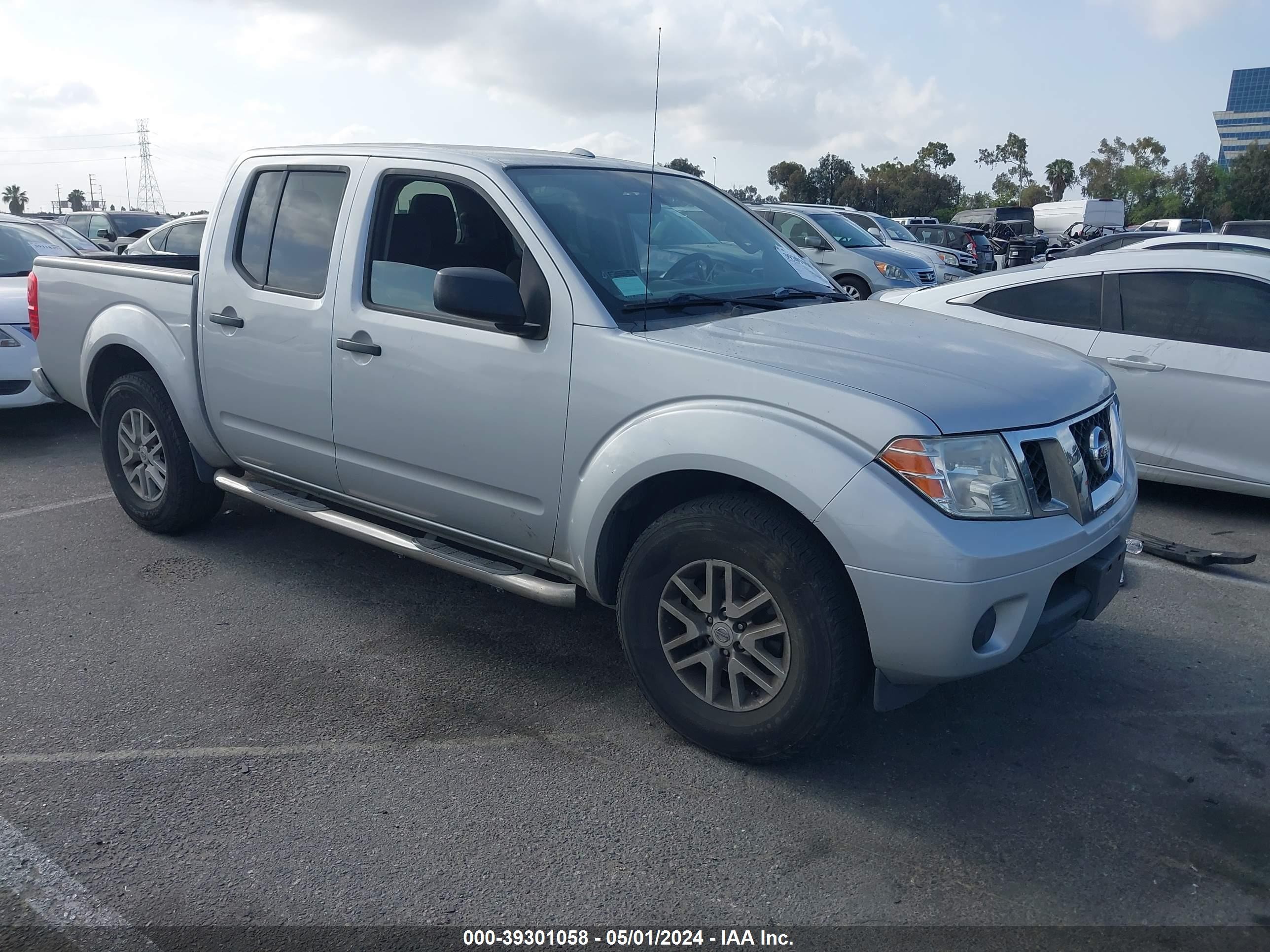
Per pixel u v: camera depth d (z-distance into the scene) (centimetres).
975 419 279
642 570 318
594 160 414
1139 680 380
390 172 388
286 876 262
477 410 348
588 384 320
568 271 332
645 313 334
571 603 340
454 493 365
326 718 343
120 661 383
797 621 287
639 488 317
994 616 277
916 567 265
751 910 252
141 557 491
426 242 376
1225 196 8319
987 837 282
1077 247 1644
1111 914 251
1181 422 581
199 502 500
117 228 2125
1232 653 403
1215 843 281
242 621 421
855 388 282
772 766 317
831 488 272
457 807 293
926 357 312
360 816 288
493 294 320
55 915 246
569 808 293
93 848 271
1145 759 325
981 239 2391
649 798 299
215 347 441
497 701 357
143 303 479
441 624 421
